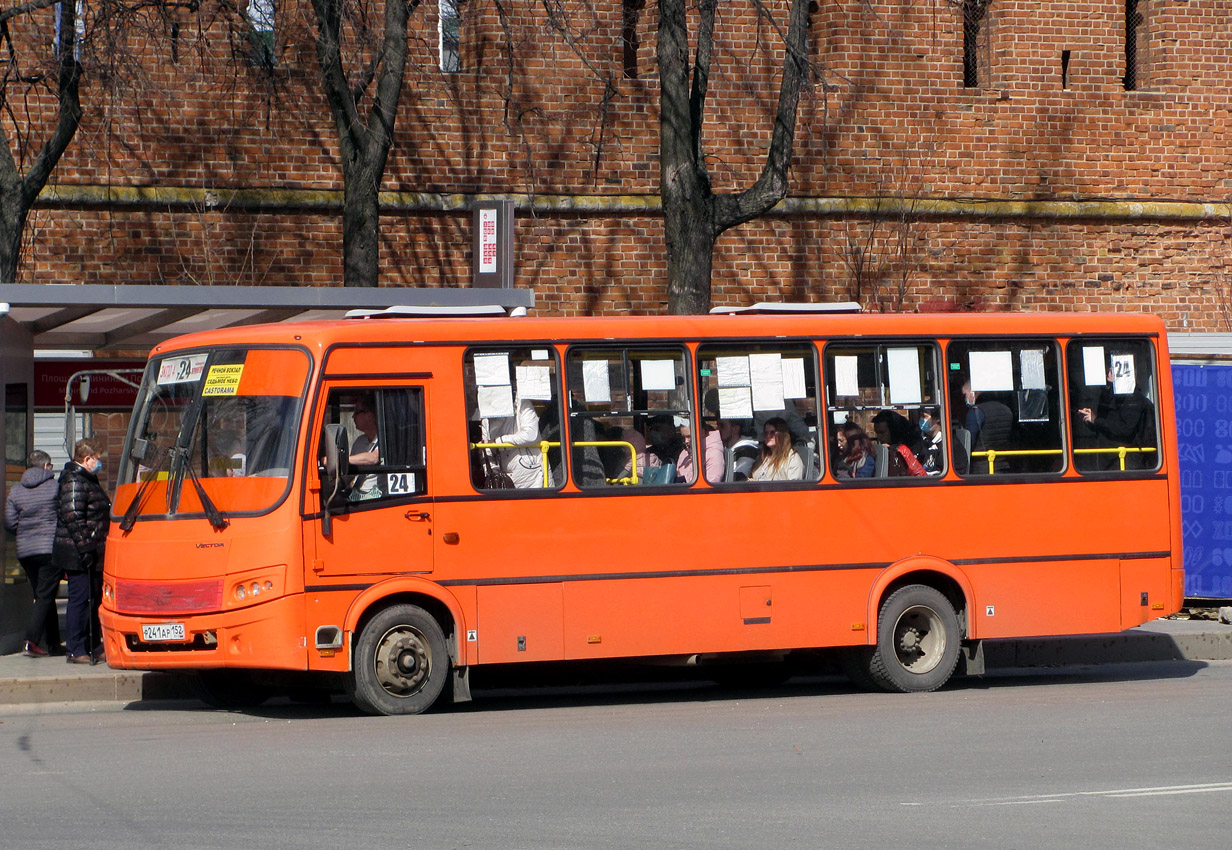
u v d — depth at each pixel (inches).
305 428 984.9
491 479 1027.9
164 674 1119.6
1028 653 1296.8
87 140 1567.4
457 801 722.2
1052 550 1145.4
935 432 1129.4
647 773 792.9
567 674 1219.9
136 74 1407.5
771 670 1230.9
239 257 1616.6
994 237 1817.2
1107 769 802.2
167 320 1331.2
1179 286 1870.1
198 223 1606.8
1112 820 681.0
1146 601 1166.3
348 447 989.8
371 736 922.1
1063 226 1835.6
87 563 1168.2
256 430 994.1
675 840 641.0
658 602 1056.2
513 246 1581.0
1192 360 1528.1
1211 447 1492.4
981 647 1144.8
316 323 1024.9
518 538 1027.9
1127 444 1173.1
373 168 1421.0
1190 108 1873.8
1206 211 1867.6
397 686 1005.2
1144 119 1856.5
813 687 1200.2
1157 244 1865.2
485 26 1673.2
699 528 1066.7
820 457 1100.5
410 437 1011.9
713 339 1086.4
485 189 1675.7
